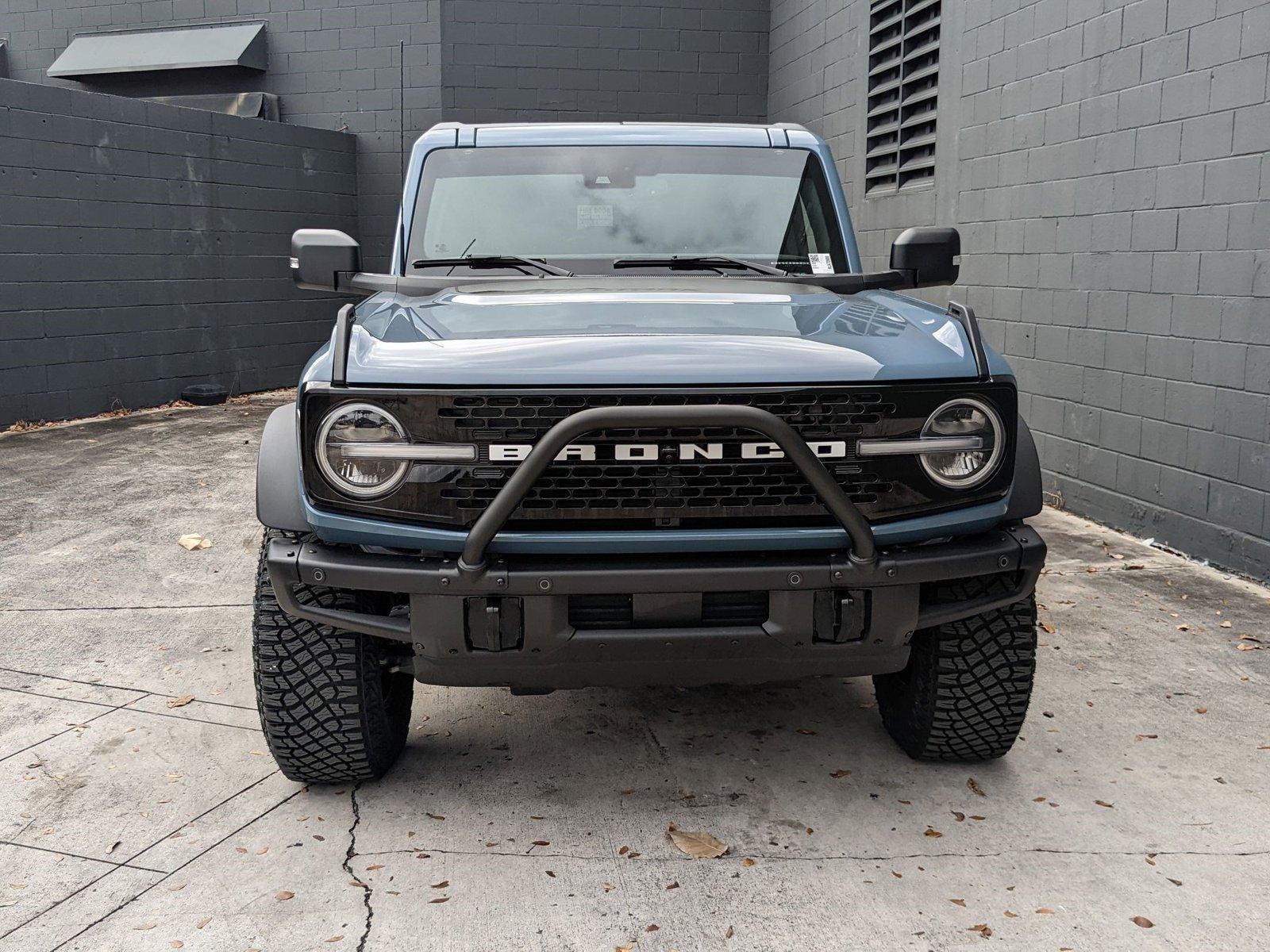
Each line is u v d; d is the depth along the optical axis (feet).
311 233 11.74
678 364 8.64
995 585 9.82
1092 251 20.10
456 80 39.06
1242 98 16.28
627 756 11.44
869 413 8.79
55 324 30.91
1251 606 15.64
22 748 11.51
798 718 12.39
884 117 29.12
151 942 8.32
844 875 9.21
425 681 9.55
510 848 9.65
